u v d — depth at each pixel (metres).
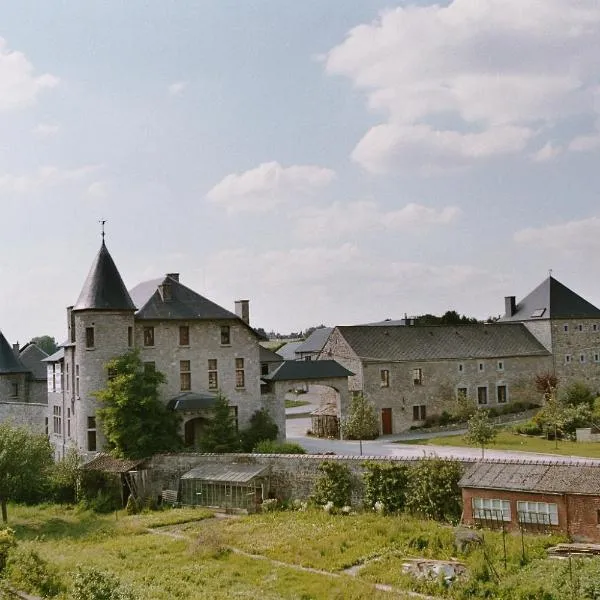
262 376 51.59
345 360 57.12
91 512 38.66
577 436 47.38
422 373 58.12
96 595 20.64
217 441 43.25
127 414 41.91
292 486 35.78
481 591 21.19
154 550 28.56
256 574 24.78
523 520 26.72
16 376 62.31
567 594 19.89
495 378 61.44
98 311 43.72
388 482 31.70
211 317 47.34
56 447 50.44
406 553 25.86
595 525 25.05
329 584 22.95
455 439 49.56
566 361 65.12
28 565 24.48
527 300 68.44
